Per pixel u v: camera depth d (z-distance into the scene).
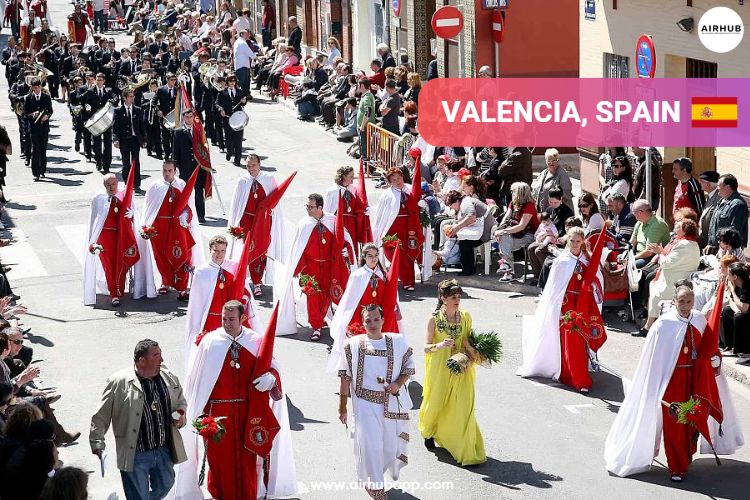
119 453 9.85
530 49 27.23
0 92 40.75
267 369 10.46
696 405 11.02
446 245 18.92
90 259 17.81
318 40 41.53
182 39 41.88
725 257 14.07
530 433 12.49
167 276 18.23
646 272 15.79
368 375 10.68
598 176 22.39
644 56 16.72
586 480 11.30
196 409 10.57
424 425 11.88
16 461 8.85
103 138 28.03
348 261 16.09
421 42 31.75
